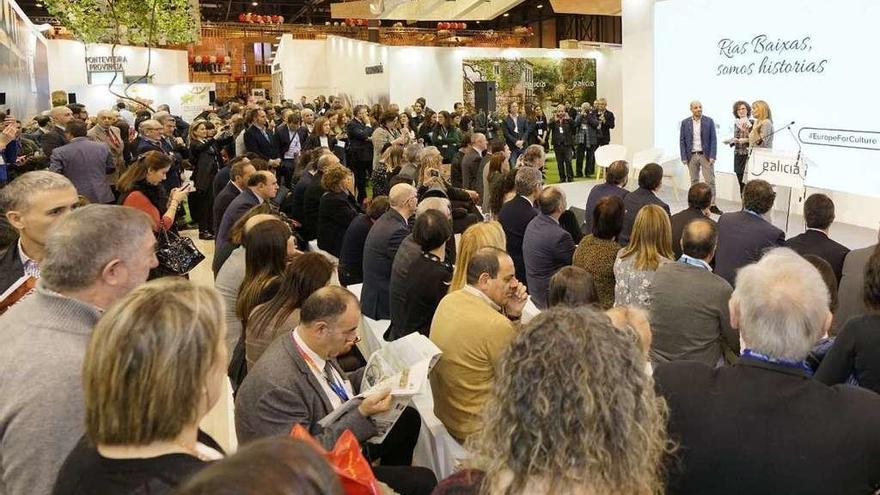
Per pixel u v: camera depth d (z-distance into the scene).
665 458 1.39
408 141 8.98
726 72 9.73
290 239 3.23
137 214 1.72
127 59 15.50
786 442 1.31
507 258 2.72
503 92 16.97
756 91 9.28
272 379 2.24
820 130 8.45
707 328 2.78
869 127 7.84
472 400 2.61
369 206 5.21
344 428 2.14
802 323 1.38
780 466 1.30
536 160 6.49
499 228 3.30
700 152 9.23
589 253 3.79
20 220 2.31
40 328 1.54
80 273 1.59
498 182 5.96
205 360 1.14
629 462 1.04
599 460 1.01
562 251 4.13
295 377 2.25
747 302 1.44
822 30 8.29
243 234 3.40
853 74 7.97
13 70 9.03
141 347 1.10
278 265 3.06
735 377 1.41
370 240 4.37
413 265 3.44
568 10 14.72
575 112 13.74
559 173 12.82
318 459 0.78
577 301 2.57
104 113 7.24
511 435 1.05
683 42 10.43
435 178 6.34
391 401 2.23
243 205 5.11
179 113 13.90
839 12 8.06
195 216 8.91
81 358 1.51
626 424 1.04
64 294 1.59
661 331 2.86
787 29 8.73
